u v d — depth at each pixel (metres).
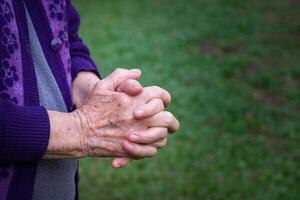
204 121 5.58
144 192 4.10
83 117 1.21
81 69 1.56
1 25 1.15
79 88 1.54
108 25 9.92
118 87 1.31
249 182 4.29
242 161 4.67
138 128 1.23
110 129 1.23
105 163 4.54
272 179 4.32
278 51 8.28
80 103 1.51
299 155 4.81
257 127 5.43
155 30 9.63
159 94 1.28
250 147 4.97
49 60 1.32
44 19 1.32
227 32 9.46
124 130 1.23
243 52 8.30
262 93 6.49
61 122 1.18
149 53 8.13
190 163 4.61
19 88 1.18
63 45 1.37
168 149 4.87
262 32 9.48
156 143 1.27
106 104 1.23
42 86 1.30
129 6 11.67
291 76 7.08
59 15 1.36
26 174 1.20
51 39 1.33
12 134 1.07
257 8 11.43
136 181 4.26
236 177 4.37
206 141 5.08
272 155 4.79
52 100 1.32
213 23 10.15
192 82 6.86
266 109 5.88
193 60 7.82
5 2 1.17
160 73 7.20
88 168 4.44
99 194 4.04
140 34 9.31
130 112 1.23
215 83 6.82
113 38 9.02
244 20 10.32
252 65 7.62
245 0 12.20
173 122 1.27
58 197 1.36
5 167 1.17
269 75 7.02
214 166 4.57
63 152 1.18
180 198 4.02
